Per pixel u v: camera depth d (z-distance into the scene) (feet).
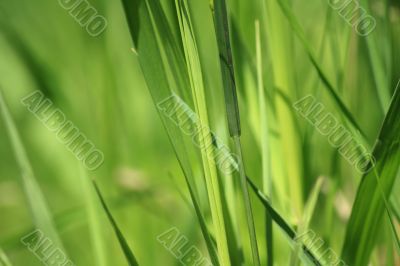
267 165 1.86
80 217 2.23
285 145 2.10
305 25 2.38
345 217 2.24
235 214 1.80
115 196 2.48
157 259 2.45
